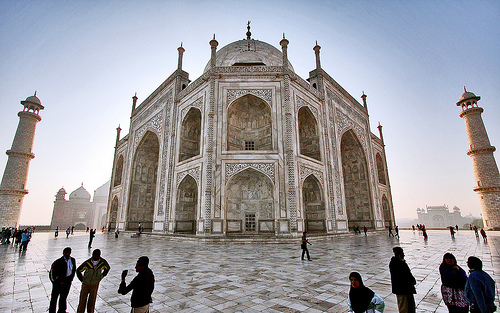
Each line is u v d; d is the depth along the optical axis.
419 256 13.46
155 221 27.73
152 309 6.02
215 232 20.73
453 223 116.94
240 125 26.34
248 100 25.38
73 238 28.58
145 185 35.94
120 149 45.53
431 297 6.78
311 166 24.75
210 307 6.15
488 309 3.76
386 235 29.38
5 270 10.62
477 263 4.12
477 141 40.50
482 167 39.28
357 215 34.38
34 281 8.78
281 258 12.88
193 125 28.44
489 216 37.66
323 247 17.48
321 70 30.47
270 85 24.73
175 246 18.58
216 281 8.45
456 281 4.43
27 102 43.25
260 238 20.02
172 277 8.99
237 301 6.55
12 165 40.44
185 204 26.06
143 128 35.69
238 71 25.03
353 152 35.97
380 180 42.53
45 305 6.46
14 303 6.59
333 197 26.50
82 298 5.19
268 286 7.86
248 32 37.53
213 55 25.50
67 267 5.44
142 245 19.53
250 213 23.45
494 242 20.62
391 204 42.00
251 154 22.66
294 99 25.17
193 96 26.69
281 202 21.38
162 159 29.47
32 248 18.55
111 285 8.09
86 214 72.44
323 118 28.66
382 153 44.56
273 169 22.27
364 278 8.70
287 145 22.66
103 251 15.98
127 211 33.69
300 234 21.06
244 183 23.91
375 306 3.68
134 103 40.81
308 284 8.07
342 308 6.05
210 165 22.12
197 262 11.83
